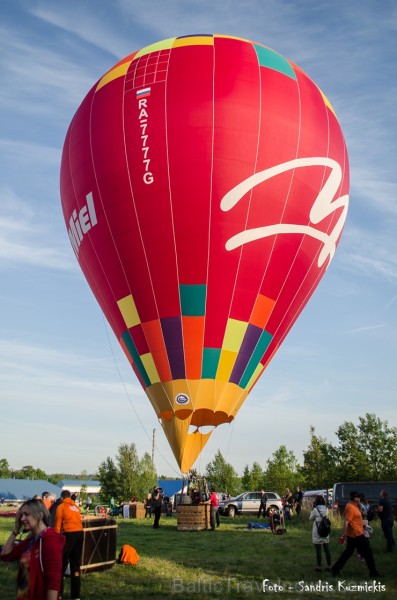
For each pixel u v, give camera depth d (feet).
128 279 60.85
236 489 228.84
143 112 60.95
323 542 38.88
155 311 59.67
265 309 61.16
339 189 66.85
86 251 65.41
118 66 67.36
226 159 58.95
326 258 67.46
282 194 60.59
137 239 59.82
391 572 37.86
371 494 74.84
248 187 59.16
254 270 59.82
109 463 192.34
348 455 140.15
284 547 49.39
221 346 59.11
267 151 60.23
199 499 67.15
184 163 58.85
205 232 58.65
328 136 65.87
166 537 57.31
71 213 66.90
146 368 59.98
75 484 315.58
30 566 15.10
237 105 60.44
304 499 92.17
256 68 63.77
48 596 14.79
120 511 112.27
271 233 60.23
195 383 58.54
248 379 60.80
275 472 193.47
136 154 60.03
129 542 52.11
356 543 36.83
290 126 62.03
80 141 65.05
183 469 58.13
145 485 189.78
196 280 59.00
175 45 65.41
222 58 63.52
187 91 61.00
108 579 33.86
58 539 15.47
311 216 63.16
